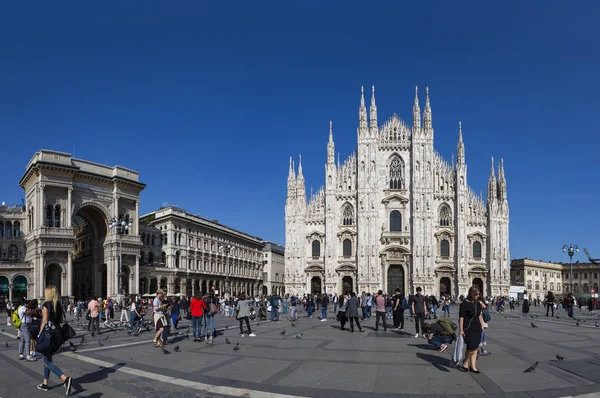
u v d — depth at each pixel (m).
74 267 115.12
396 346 26.45
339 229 102.25
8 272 87.56
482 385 16.38
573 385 16.14
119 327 42.09
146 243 107.38
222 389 15.98
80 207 90.25
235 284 140.38
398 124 104.12
